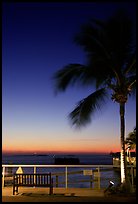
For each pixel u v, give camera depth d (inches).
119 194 383.9
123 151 416.2
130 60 414.3
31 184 406.6
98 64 392.2
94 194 405.4
